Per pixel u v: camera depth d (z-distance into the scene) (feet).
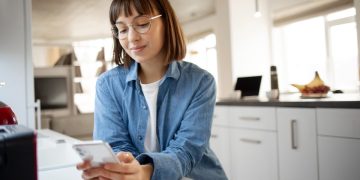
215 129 9.04
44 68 16.88
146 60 2.65
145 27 2.52
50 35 17.40
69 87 17.46
